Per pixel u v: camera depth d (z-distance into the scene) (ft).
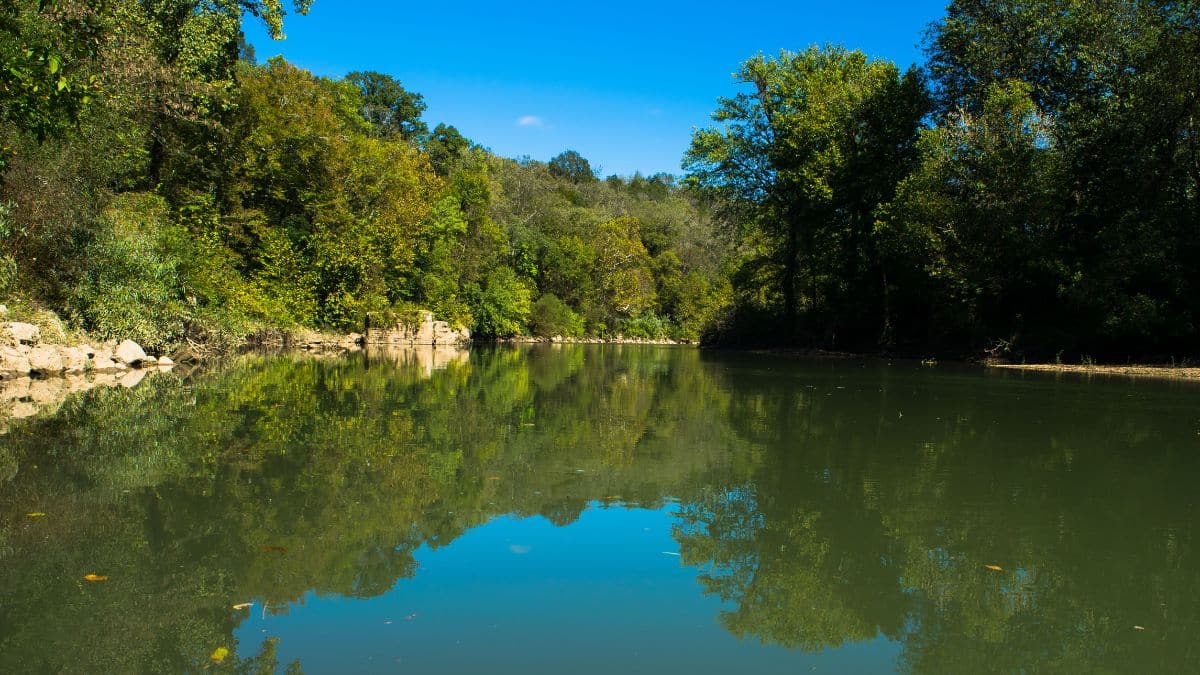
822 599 9.93
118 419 24.12
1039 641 8.62
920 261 71.87
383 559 11.25
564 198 218.18
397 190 100.53
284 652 8.13
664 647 8.40
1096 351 61.62
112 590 9.87
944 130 67.56
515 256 160.45
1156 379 46.39
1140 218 59.67
